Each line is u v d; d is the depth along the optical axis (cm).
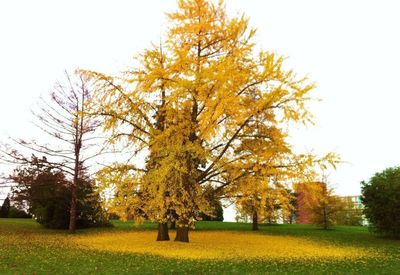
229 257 1359
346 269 1110
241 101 1565
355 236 2453
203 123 1417
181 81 1417
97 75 1702
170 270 1015
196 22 1708
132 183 1592
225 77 1387
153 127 1694
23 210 4009
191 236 2284
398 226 2270
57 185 2570
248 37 1619
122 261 1172
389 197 2302
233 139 1639
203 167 1772
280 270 1060
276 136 1598
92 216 2766
